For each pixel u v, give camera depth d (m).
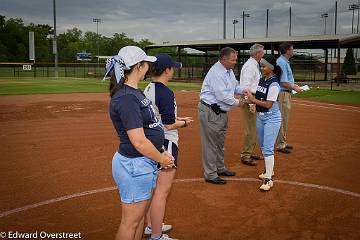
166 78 4.24
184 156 8.11
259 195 5.76
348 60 43.97
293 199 5.60
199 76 45.03
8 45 84.69
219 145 6.59
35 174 6.71
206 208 5.25
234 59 5.98
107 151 8.43
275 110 5.92
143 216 3.47
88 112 14.58
